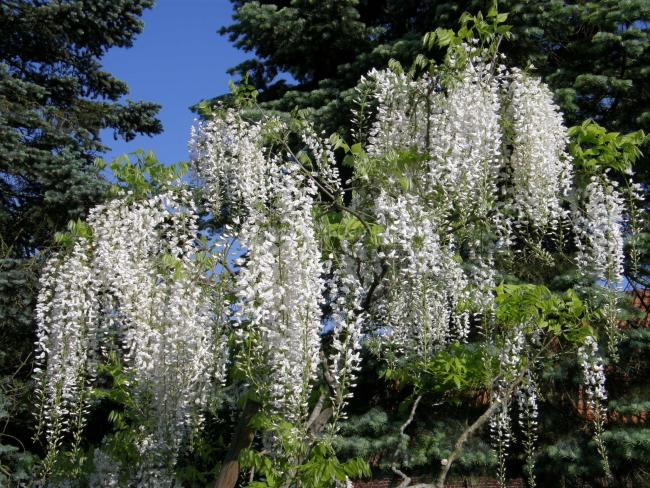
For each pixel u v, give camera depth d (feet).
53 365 18.56
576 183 17.97
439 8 29.86
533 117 17.47
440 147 16.72
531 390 20.45
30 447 31.99
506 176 17.85
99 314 19.24
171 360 16.88
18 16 37.68
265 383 14.42
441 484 16.37
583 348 19.33
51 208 32.50
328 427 14.21
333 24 33.47
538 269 24.52
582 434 24.81
